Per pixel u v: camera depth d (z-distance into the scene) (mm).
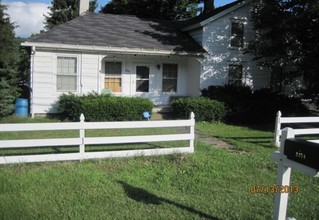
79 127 8188
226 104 16438
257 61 19688
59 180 6805
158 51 17875
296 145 3641
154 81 19453
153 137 8930
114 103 15188
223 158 8922
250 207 5840
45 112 16609
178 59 19906
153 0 33500
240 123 16422
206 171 7797
